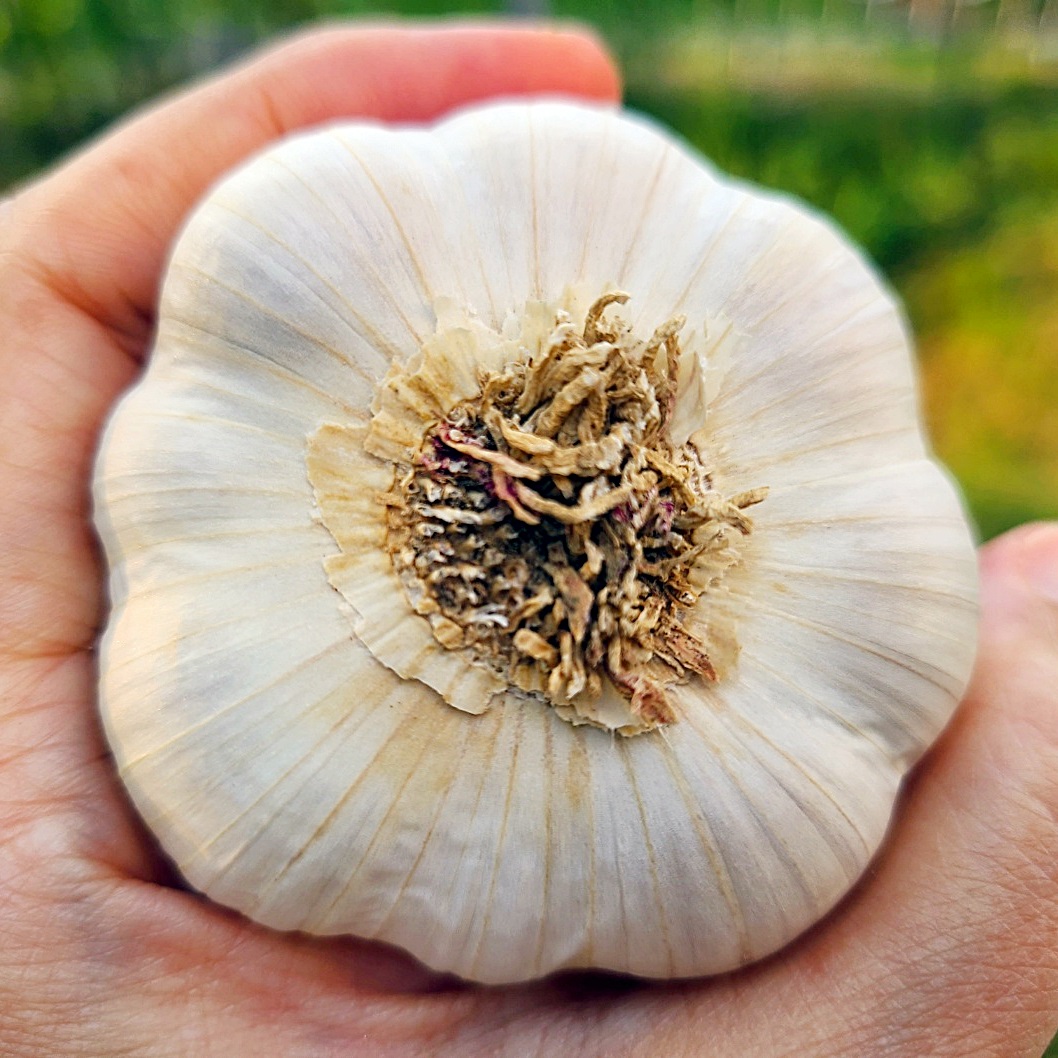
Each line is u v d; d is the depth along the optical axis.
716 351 0.08
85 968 0.08
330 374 0.07
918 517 0.08
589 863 0.07
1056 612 0.09
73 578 0.09
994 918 0.08
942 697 0.08
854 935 0.08
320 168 0.08
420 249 0.08
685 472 0.07
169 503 0.07
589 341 0.07
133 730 0.07
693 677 0.08
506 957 0.07
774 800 0.07
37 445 0.09
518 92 0.12
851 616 0.08
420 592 0.07
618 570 0.07
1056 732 0.09
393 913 0.07
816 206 0.25
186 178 0.10
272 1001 0.08
